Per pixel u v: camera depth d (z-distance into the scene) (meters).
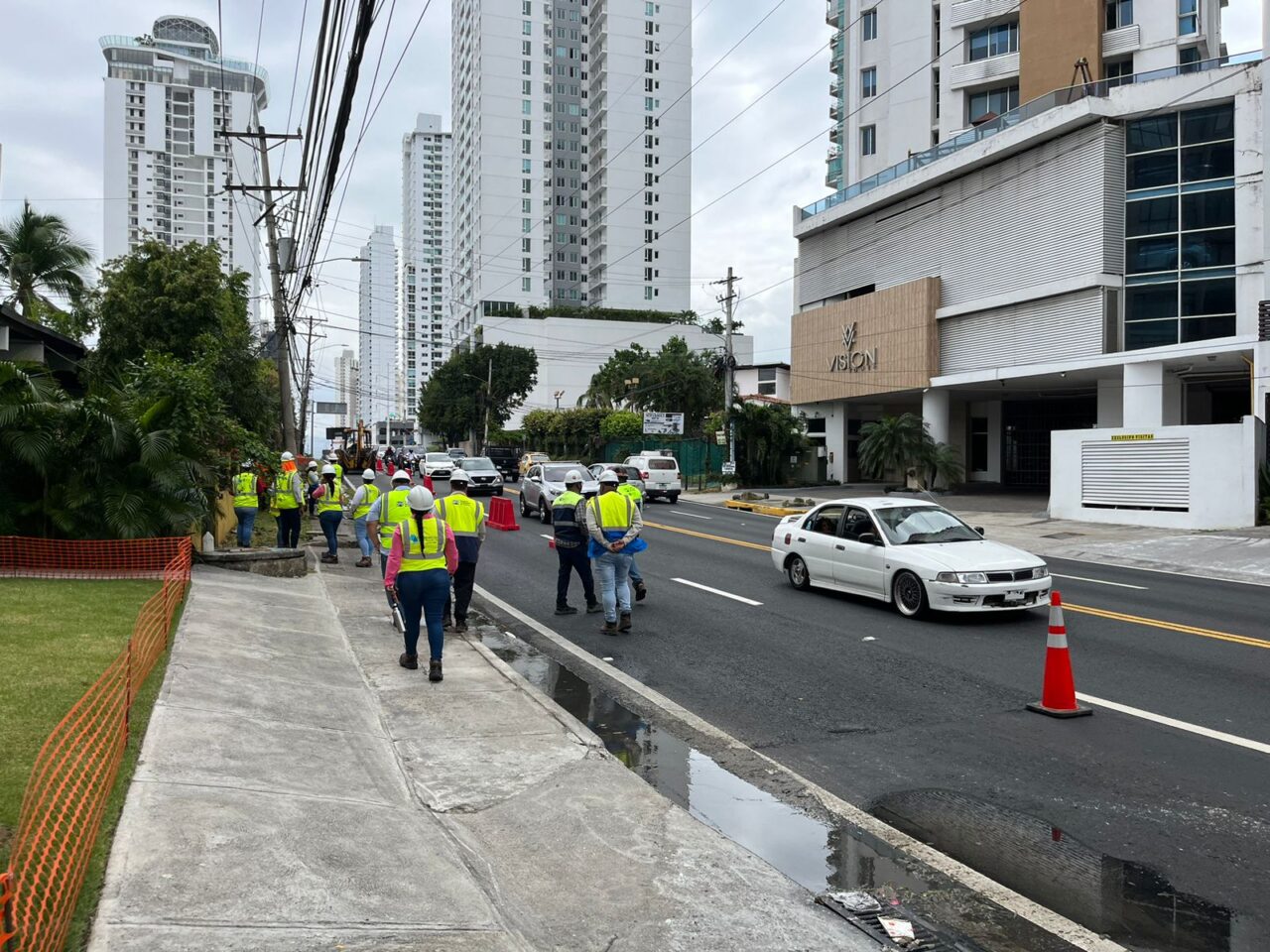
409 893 4.02
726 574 15.41
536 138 122.38
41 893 3.53
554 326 106.31
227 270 64.94
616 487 10.75
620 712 7.56
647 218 123.25
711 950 3.82
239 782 5.12
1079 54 38.00
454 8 141.25
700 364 69.50
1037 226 33.12
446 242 151.25
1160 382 28.58
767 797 5.68
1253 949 3.90
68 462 12.55
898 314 39.47
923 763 6.25
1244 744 6.51
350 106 10.03
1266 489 22.42
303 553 14.15
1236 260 28.48
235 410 28.20
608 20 120.19
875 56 48.88
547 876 4.51
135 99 107.75
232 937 3.46
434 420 88.25
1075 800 5.54
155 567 12.09
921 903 4.31
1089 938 4.00
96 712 5.58
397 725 6.95
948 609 10.85
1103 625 10.91
